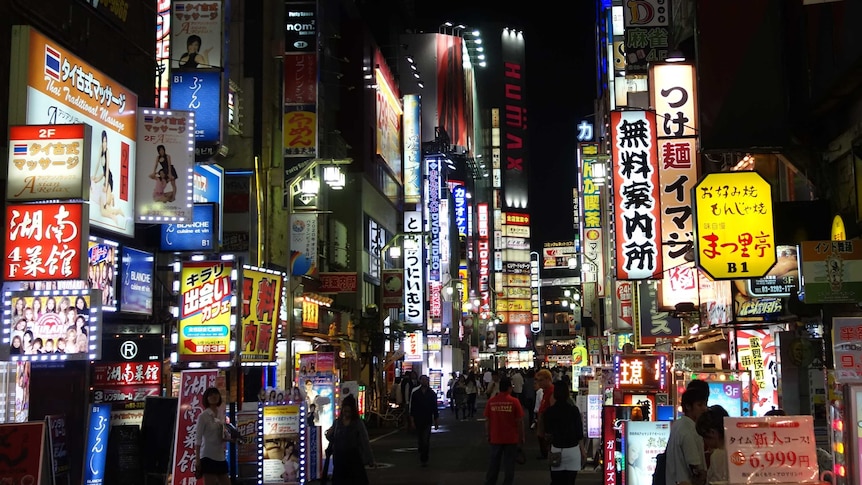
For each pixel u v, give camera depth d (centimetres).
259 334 1911
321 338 3300
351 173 4753
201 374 1441
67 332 1346
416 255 5269
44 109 1517
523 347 12506
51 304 1351
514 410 1498
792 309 1634
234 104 3003
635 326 2878
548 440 1312
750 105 1554
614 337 4147
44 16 1579
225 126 2303
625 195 2075
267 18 3300
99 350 1345
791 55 1537
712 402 1444
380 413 3884
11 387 1415
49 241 1359
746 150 1553
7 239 1360
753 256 1539
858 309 1415
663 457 927
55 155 1372
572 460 1307
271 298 1953
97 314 1351
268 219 3153
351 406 1356
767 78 1555
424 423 2173
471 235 9644
